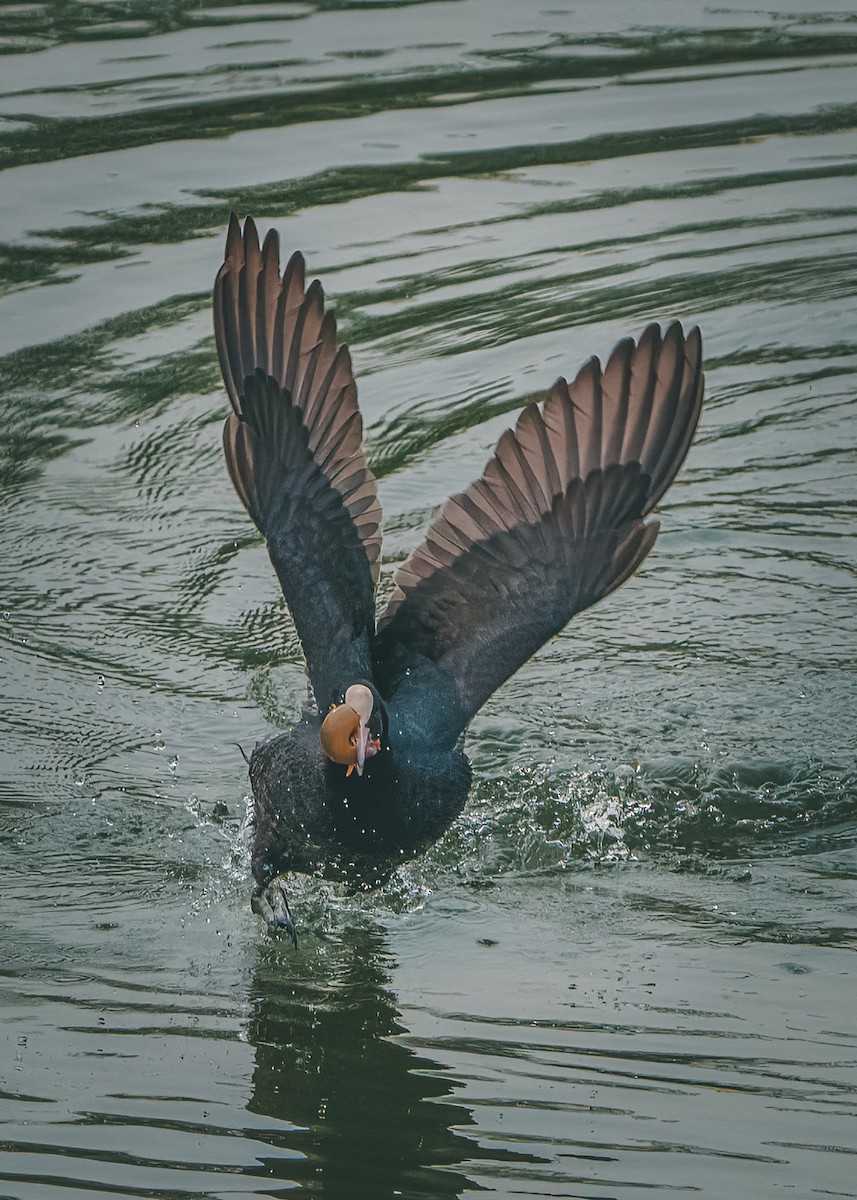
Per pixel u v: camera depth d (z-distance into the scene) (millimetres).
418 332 17031
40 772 11422
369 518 9758
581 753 11664
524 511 9625
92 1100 7852
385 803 9156
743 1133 7496
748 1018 8516
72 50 24109
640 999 8758
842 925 9570
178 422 15844
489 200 19594
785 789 11242
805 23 25234
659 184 20078
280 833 9391
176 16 25906
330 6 26328
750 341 17172
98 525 14445
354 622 9609
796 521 14484
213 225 18734
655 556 14094
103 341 16844
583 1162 7297
